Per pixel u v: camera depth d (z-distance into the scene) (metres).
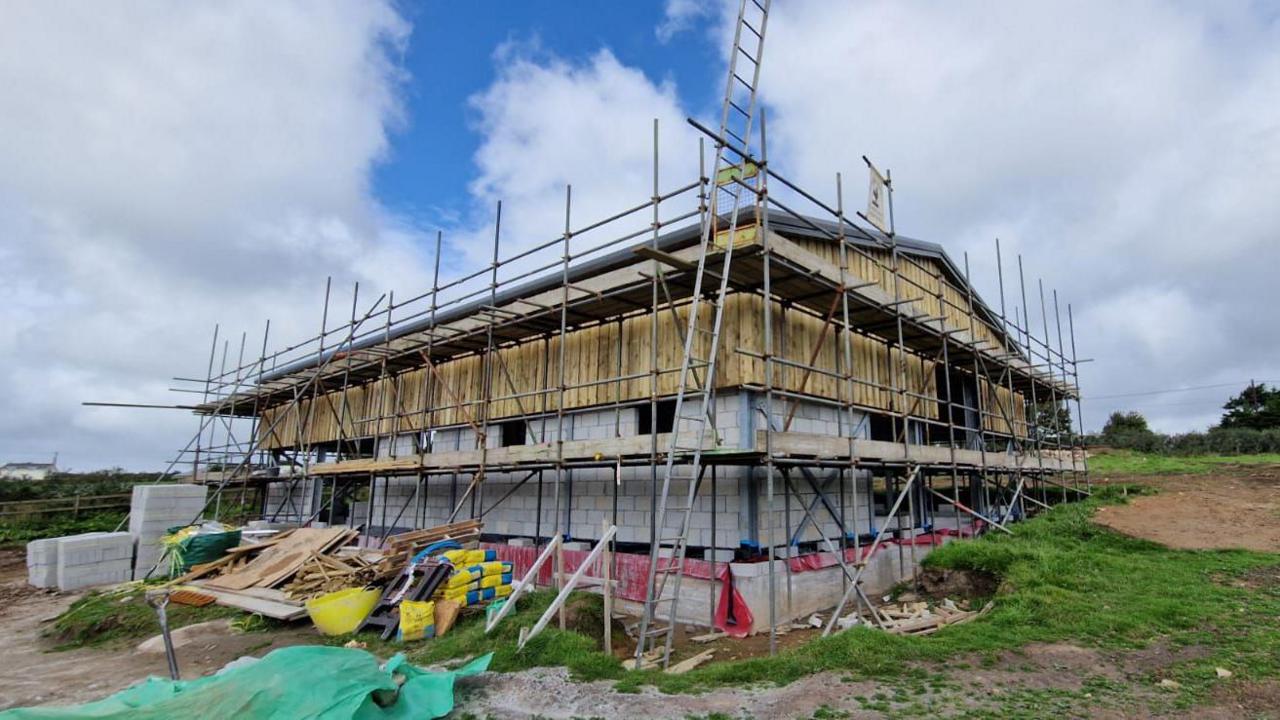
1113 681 7.21
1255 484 21.25
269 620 12.05
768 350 10.43
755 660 8.16
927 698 6.80
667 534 13.52
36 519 26.72
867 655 8.13
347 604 11.05
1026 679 7.35
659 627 11.41
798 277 11.92
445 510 19.25
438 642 9.85
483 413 17.89
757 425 12.57
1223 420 45.91
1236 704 6.43
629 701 6.96
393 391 22.03
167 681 7.27
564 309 13.10
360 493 29.44
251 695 5.82
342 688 6.09
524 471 15.61
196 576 14.99
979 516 15.46
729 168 13.00
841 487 14.38
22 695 8.82
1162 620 9.39
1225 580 11.55
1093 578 11.61
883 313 14.25
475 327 16.14
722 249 11.08
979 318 21.91
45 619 14.27
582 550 13.56
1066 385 22.73
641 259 14.31
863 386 15.76
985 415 21.28
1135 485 22.94
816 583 12.62
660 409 15.23
